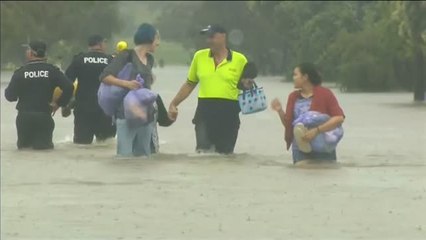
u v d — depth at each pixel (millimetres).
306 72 38031
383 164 38344
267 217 25641
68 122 67000
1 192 30234
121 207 27312
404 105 101250
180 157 41156
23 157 41406
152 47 41469
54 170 36375
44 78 45875
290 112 38531
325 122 37531
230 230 23828
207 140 42406
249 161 39625
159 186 31734
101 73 45156
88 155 42375
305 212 26438
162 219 25516
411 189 30656
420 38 103062
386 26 121125
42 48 46438
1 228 23922
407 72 153625
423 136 55062
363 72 153500
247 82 41688
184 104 96688
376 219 25297
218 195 29578
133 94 40031
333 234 23250
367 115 80062
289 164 38250
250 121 69875
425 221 24906
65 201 28547
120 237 22844
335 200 28500
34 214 26047
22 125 45656
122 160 39875
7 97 46438
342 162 39281
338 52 172125
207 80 41906
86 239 22672
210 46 41938
